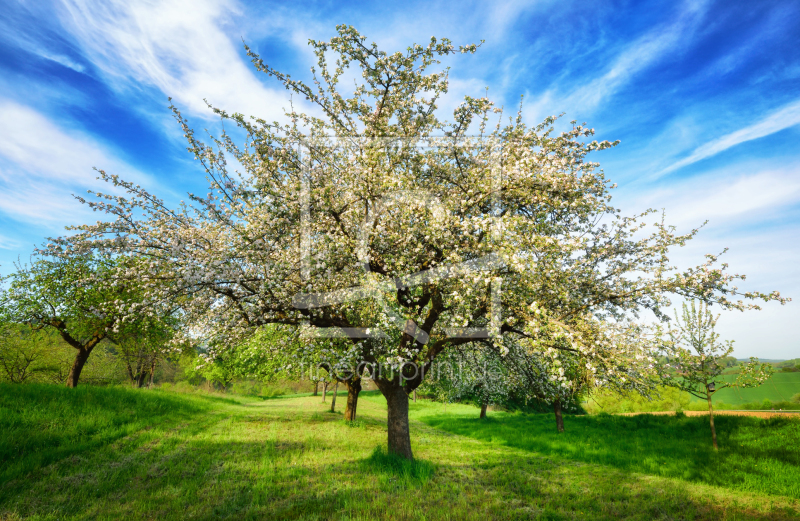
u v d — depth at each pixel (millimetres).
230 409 25219
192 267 8328
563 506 8266
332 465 10570
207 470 9773
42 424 11508
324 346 11102
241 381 54969
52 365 28469
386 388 11695
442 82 9883
